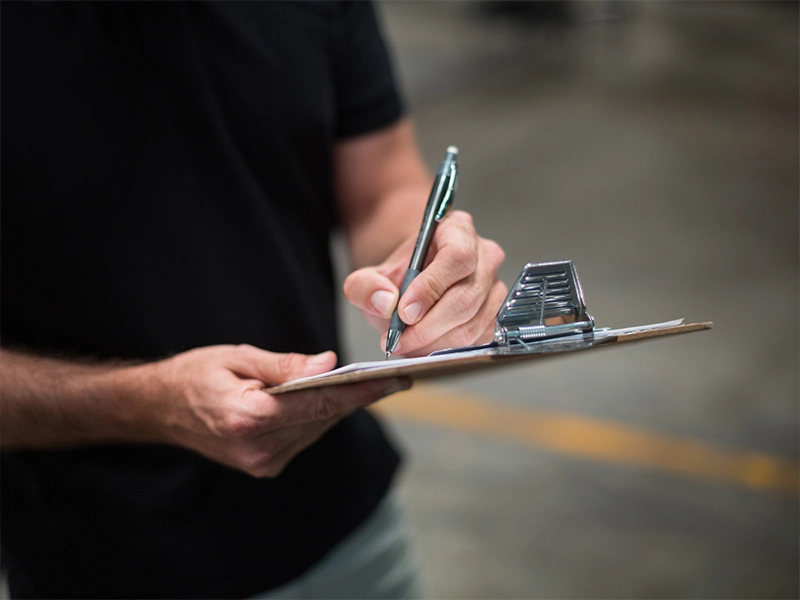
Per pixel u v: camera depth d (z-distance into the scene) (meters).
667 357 3.02
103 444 0.86
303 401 0.66
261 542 0.92
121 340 0.85
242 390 0.68
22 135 0.78
